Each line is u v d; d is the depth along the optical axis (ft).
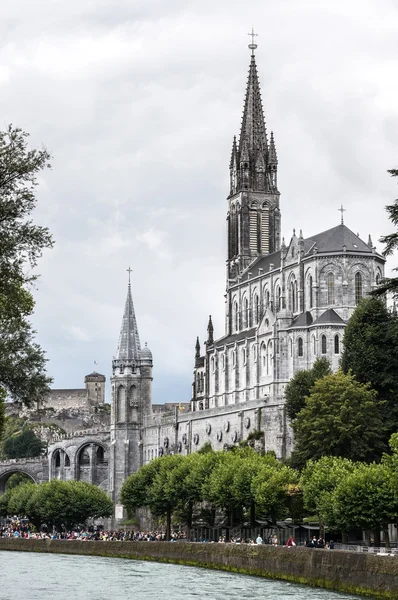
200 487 576.61
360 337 580.30
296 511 517.55
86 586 385.09
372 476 408.05
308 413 556.92
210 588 363.76
